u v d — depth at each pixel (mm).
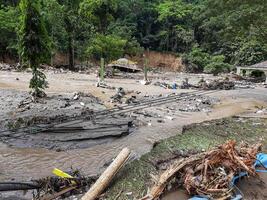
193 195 5820
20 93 17766
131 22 59969
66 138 10133
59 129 10727
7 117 12211
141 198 5656
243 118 13914
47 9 38625
